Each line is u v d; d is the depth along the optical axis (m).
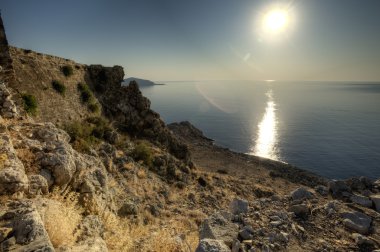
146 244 7.29
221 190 32.62
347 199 11.57
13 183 5.96
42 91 25.55
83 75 35.31
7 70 19.48
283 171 69.19
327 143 142.25
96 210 8.59
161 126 42.78
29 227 4.28
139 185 22.03
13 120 11.70
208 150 84.12
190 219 17.84
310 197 11.84
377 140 151.38
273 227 9.27
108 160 21.34
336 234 9.01
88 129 26.84
